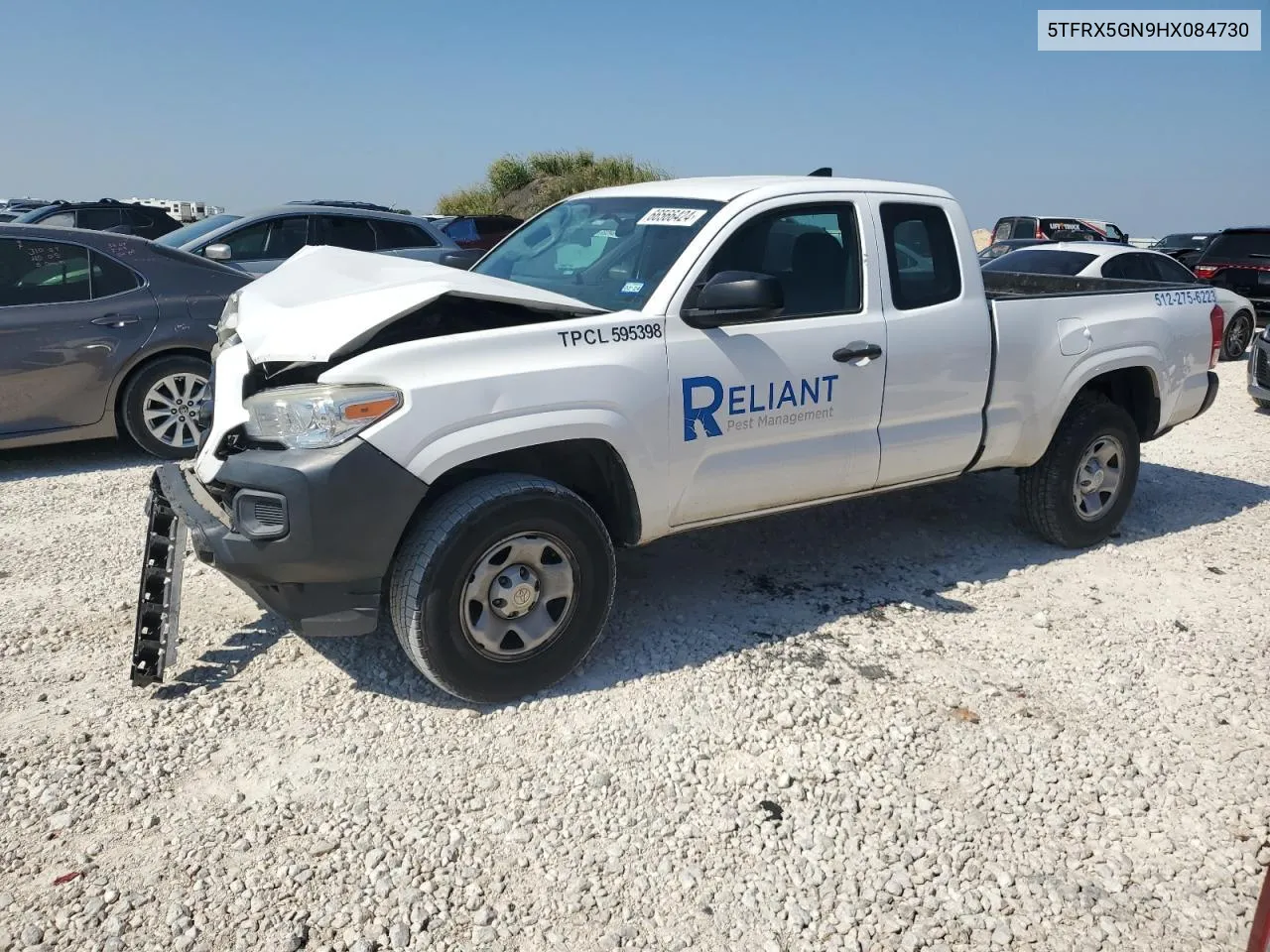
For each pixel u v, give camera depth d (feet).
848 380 14.40
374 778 10.72
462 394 11.34
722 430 13.35
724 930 8.79
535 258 15.79
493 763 11.06
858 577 16.60
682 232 13.79
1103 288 20.88
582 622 12.58
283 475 10.82
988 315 15.99
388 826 9.96
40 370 21.47
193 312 23.02
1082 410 17.66
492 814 10.20
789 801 10.55
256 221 33.58
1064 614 15.42
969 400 15.94
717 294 12.59
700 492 13.51
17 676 12.60
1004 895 9.32
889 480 15.57
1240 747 11.86
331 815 10.10
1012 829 10.24
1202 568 17.60
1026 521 18.39
